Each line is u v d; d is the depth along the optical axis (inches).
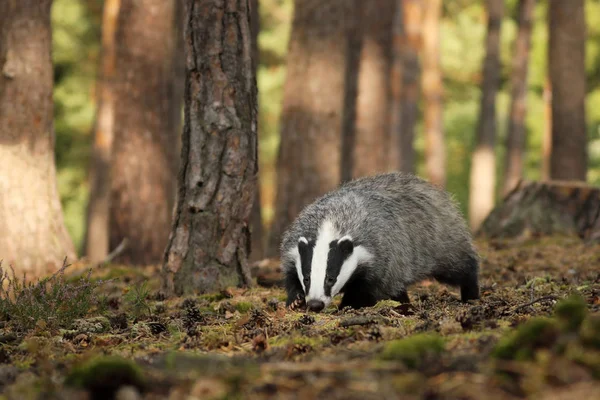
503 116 1936.5
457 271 439.8
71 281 530.0
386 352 224.8
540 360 206.1
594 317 244.7
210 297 438.0
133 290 480.7
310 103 697.0
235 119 459.2
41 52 570.6
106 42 1165.1
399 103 1230.9
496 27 1331.2
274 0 1784.0
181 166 464.4
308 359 253.6
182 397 202.1
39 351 298.2
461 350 243.9
